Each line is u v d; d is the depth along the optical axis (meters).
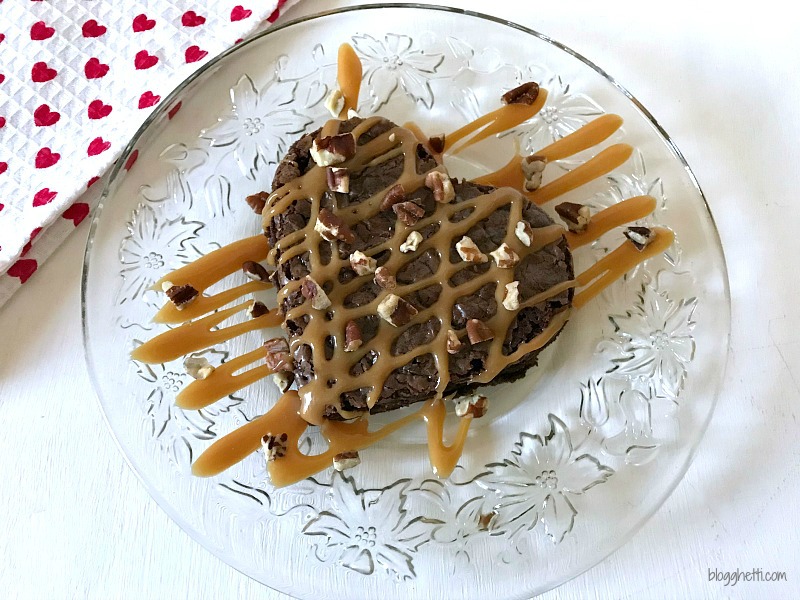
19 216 0.25
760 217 0.27
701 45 0.29
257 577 0.21
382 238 0.23
